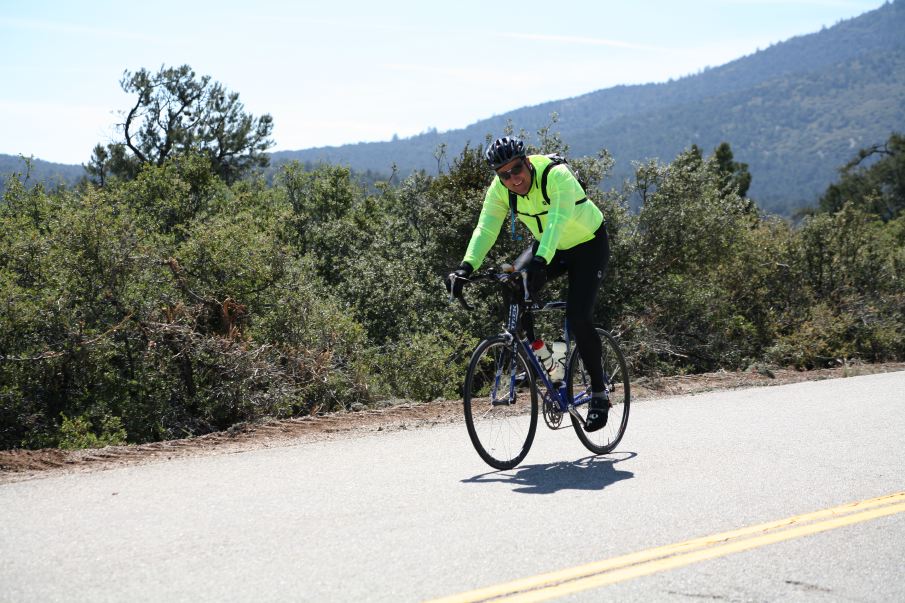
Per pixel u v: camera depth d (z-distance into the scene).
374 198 22.25
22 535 3.50
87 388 8.77
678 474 4.70
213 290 9.84
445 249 13.73
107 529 3.59
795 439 5.70
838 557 3.32
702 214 13.48
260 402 8.94
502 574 3.08
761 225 15.91
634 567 3.18
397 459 5.15
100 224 8.94
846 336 14.38
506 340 4.82
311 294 10.33
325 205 22.39
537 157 4.92
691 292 13.76
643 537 3.55
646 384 8.91
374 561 3.20
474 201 12.95
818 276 15.26
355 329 10.48
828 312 14.05
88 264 8.77
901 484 4.47
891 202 56.88
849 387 8.53
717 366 13.50
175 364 9.19
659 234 13.43
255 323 9.84
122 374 9.14
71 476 4.65
